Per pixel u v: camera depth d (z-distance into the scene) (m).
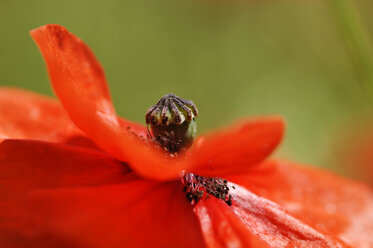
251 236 0.16
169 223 0.16
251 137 0.16
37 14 0.36
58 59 0.16
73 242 0.14
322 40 0.41
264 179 0.19
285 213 0.17
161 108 0.17
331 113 0.40
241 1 0.43
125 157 0.16
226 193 0.17
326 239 0.17
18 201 0.15
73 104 0.15
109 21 0.39
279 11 0.42
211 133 0.16
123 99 0.39
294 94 0.41
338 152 0.37
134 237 0.15
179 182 0.17
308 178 0.19
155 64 0.41
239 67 0.43
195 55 0.43
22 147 0.16
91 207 0.15
